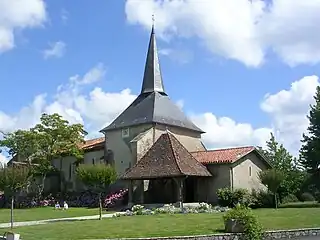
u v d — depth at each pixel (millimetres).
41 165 50156
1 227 24812
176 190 40938
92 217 31422
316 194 48938
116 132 48188
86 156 52219
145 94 49938
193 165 39469
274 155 53594
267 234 21562
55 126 50906
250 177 41594
